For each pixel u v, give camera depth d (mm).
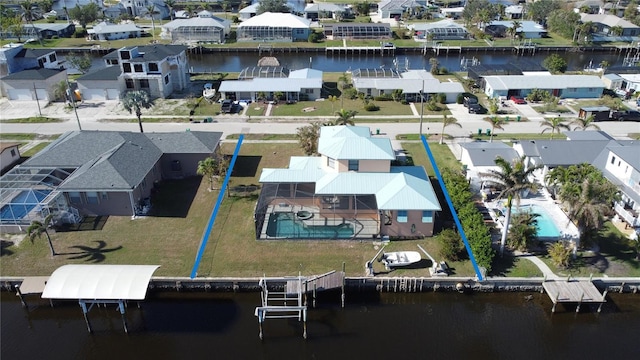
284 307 38875
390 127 77875
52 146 60031
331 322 40281
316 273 43719
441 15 180625
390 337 38781
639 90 91938
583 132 64562
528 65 105062
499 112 84375
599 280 42656
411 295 43188
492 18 158375
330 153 52469
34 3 189750
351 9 186500
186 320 40375
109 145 58406
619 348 37750
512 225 46812
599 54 134125
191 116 82750
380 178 51406
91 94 90562
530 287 42906
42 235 48875
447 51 135375
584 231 45500
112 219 51750
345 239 48312
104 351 37531
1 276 43312
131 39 146250
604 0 178500
